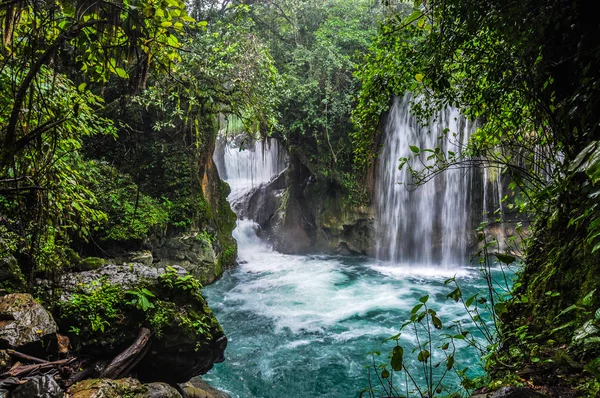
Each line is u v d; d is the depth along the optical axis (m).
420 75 3.92
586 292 2.59
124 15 2.36
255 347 8.67
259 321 10.07
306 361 8.03
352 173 16.38
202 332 5.32
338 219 16.98
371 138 5.80
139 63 2.73
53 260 5.27
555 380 2.26
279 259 16.86
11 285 4.66
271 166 23.53
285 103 15.09
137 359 4.78
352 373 7.52
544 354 2.52
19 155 3.00
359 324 9.79
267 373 7.59
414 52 3.90
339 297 11.84
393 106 15.41
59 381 3.90
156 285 5.58
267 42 14.63
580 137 2.91
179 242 11.83
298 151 16.98
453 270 14.73
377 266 15.63
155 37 2.48
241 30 10.80
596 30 2.75
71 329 4.63
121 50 2.58
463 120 13.99
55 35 2.62
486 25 3.14
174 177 12.36
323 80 15.29
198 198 12.89
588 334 1.85
